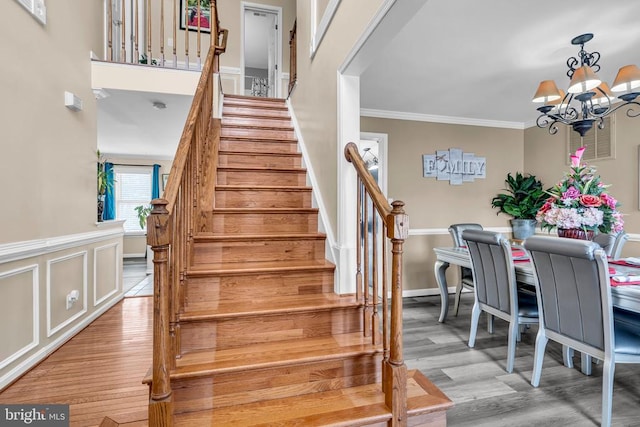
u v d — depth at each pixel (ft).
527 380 7.17
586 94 7.64
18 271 6.73
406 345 9.07
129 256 23.30
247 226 8.73
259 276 7.09
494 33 7.98
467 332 10.08
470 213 15.47
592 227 7.44
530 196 14.75
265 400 5.29
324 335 6.51
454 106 13.69
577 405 6.23
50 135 7.89
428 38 8.20
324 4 9.18
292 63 13.60
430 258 14.93
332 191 8.06
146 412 5.48
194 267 7.27
